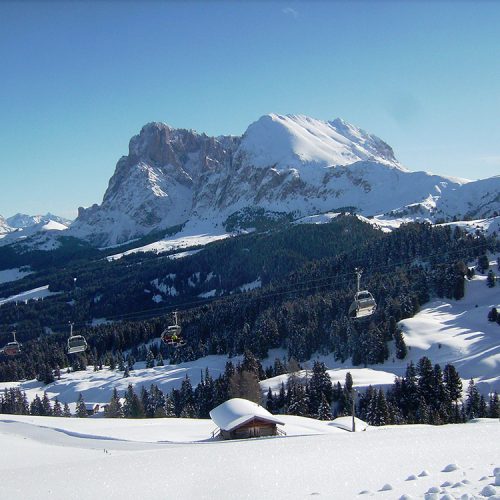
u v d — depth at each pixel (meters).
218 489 20.14
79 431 67.56
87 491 21.55
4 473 26.78
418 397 96.06
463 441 24.92
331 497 17.67
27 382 183.75
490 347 121.44
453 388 97.44
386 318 142.38
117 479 22.98
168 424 77.31
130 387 123.81
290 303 171.62
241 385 108.00
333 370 126.38
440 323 142.12
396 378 101.25
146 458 27.31
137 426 74.50
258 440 35.53
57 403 129.75
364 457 22.89
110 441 57.09
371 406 89.56
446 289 157.50
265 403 106.75
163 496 19.97
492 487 15.98
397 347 129.88
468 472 18.95
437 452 22.83
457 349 125.12
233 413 65.94
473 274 164.25
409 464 21.17
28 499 21.23
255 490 19.55
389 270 182.75
